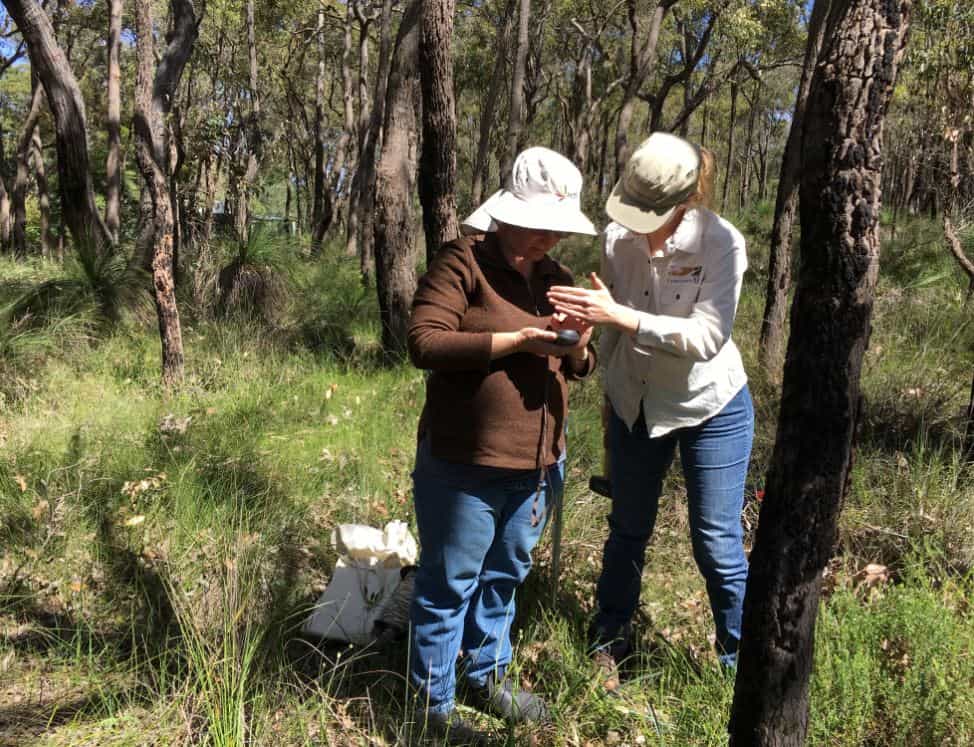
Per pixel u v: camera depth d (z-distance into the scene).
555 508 2.79
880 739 2.49
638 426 2.88
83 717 2.61
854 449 1.97
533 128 32.19
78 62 25.19
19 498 4.01
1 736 2.49
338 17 25.48
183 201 11.97
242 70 26.84
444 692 2.63
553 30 22.98
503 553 2.68
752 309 8.89
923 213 15.23
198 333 7.88
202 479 4.16
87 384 6.22
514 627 3.16
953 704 2.46
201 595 3.27
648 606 3.44
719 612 2.85
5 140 31.00
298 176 36.81
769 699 1.91
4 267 10.55
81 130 9.06
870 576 3.39
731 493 2.77
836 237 1.67
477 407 2.44
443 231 5.83
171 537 3.71
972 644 2.71
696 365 2.67
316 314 8.99
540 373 2.50
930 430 5.03
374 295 9.98
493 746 2.56
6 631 3.06
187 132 11.46
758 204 16.41
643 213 2.49
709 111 32.53
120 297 8.25
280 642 2.99
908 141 9.88
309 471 4.57
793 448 1.79
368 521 4.11
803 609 1.85
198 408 5.50
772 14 20.17
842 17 1.63
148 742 2.49
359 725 2.66
